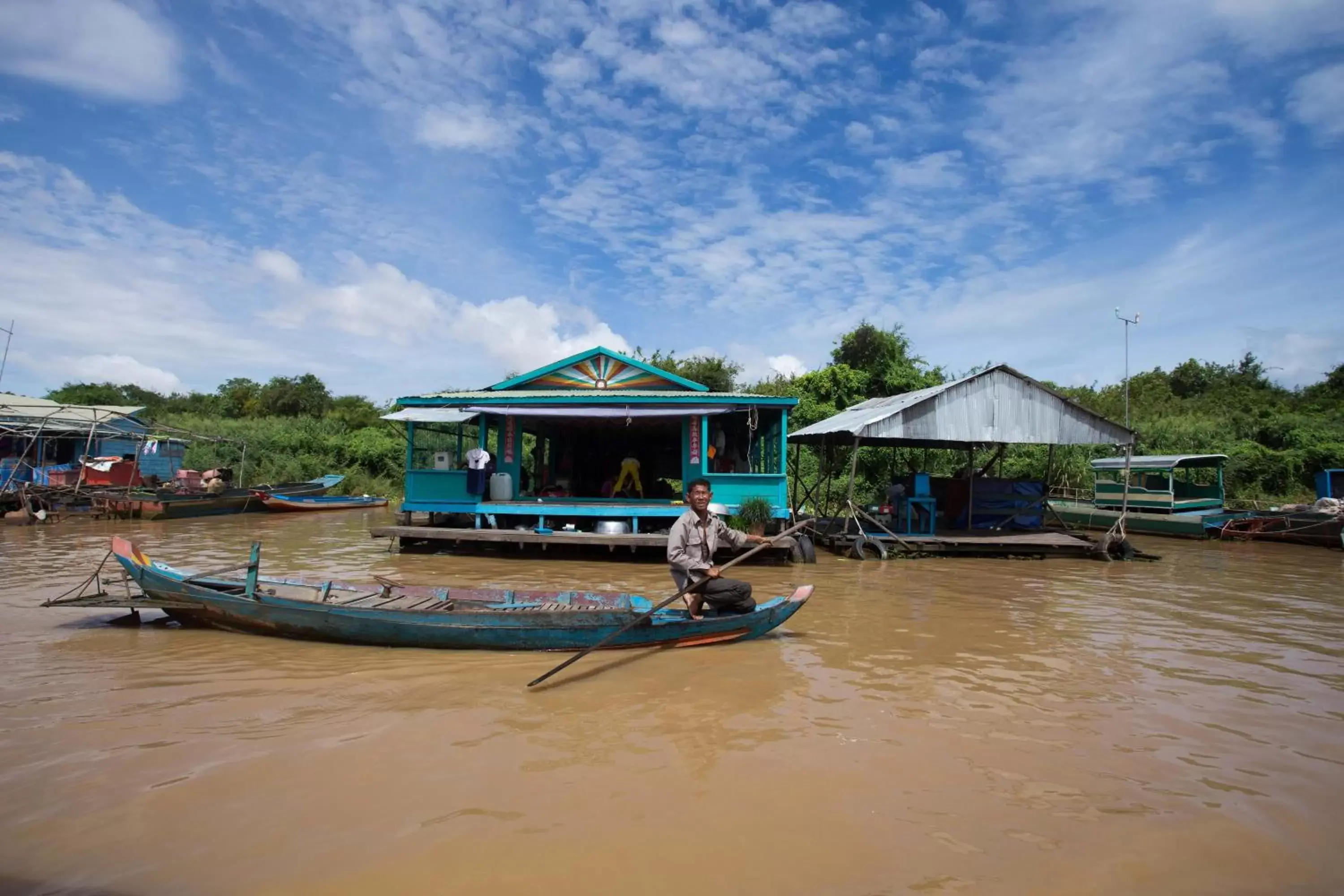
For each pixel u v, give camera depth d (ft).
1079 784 14.98
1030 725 18.08
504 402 50.14
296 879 11.36
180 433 98.12
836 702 19.57
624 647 24.30
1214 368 138.62
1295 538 60.54
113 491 74.38
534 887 11.23
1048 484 60.49
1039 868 11.93
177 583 25.59
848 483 81.41
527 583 38.09
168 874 11.47
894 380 90.79
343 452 108.47
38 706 18.71
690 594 25.72
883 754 16.29
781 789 14.56
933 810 13.80
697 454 50.08
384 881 11.37
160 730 17.19
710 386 107.14
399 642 24.29
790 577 42.01
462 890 11.14
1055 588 38.65
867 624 28.99
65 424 85.51
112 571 38.96
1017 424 53.57
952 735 17.44
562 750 16.33
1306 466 85.56
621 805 13.84
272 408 140.26
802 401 89.81
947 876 11.68
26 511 65.26
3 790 14.11
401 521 51.03
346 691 20.08
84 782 14.46
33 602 30.94
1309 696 20.52
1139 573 44.96
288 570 41.63
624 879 11.49
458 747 16.42
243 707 18.75
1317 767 15.88
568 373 57.67
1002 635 27.37
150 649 24.04
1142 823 13.42
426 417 52.60
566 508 48.55
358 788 14.39
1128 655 24.66
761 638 26.40
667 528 50.31
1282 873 11.93
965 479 59.16
